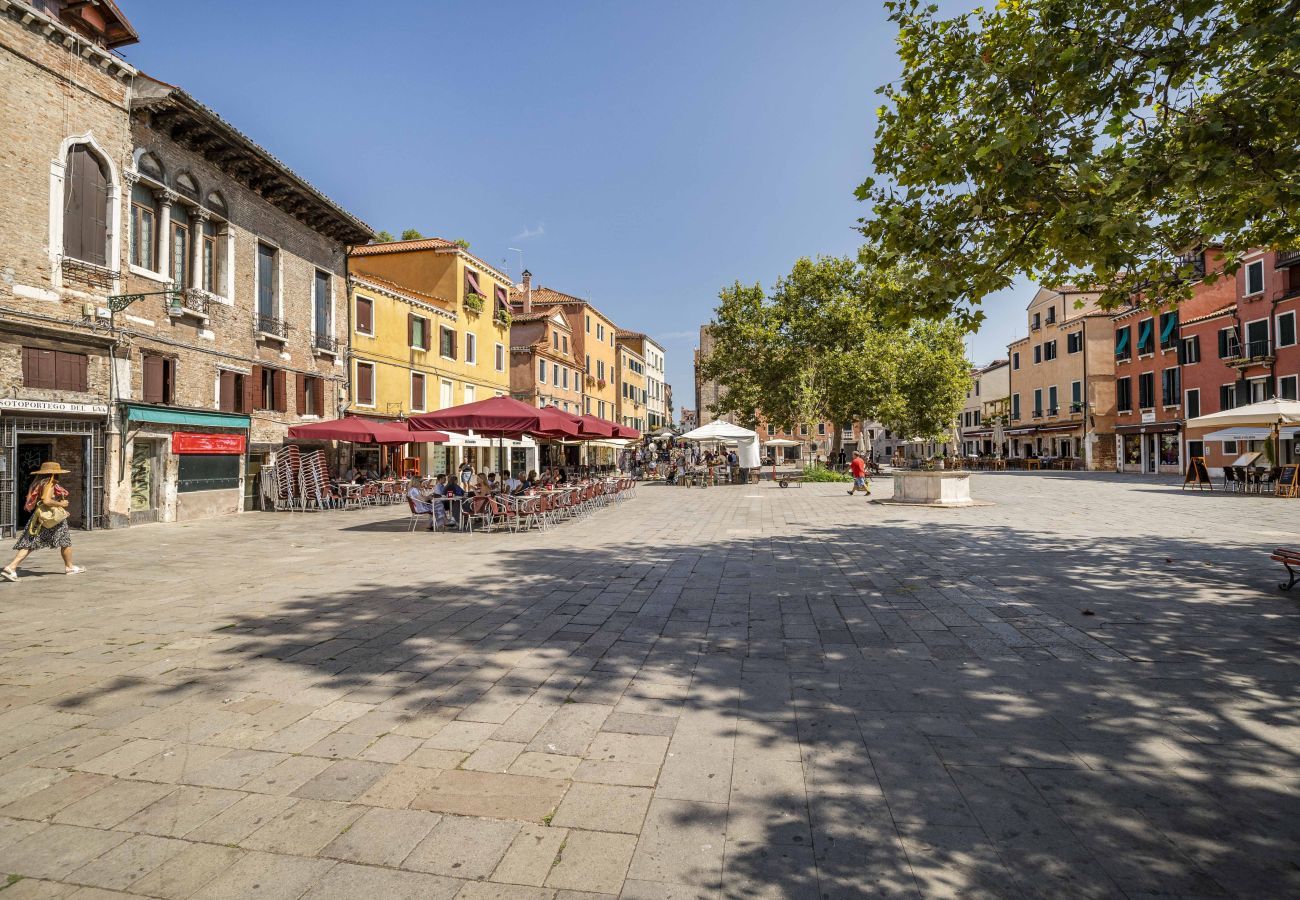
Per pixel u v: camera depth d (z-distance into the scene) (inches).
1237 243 314.5
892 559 390.9
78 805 124.0
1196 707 165.5
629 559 402.9
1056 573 340.5
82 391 561.0
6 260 501.0
